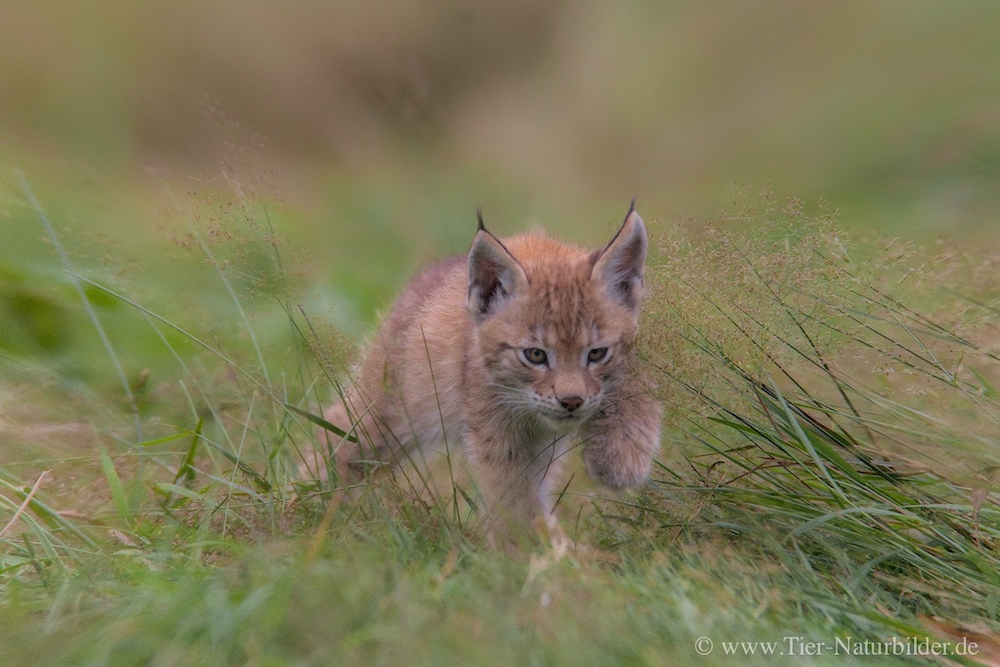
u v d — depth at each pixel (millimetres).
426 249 20062
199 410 11469
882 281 9602
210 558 8586
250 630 6555
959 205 15750
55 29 26812
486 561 7750
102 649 6453
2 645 6762
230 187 12391
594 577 7461
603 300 9680
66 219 13953
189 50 27906
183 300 12836
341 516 8766
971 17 22703
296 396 11367
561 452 10258
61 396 11336
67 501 9828
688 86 26188
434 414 10773
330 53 28656
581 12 29266
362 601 6836
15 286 12531
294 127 28141
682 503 9180
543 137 26828
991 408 8797
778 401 9211
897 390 9359
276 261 11422
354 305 15719
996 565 7828
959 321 9398
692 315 9172
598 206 22328
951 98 20453
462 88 29031
